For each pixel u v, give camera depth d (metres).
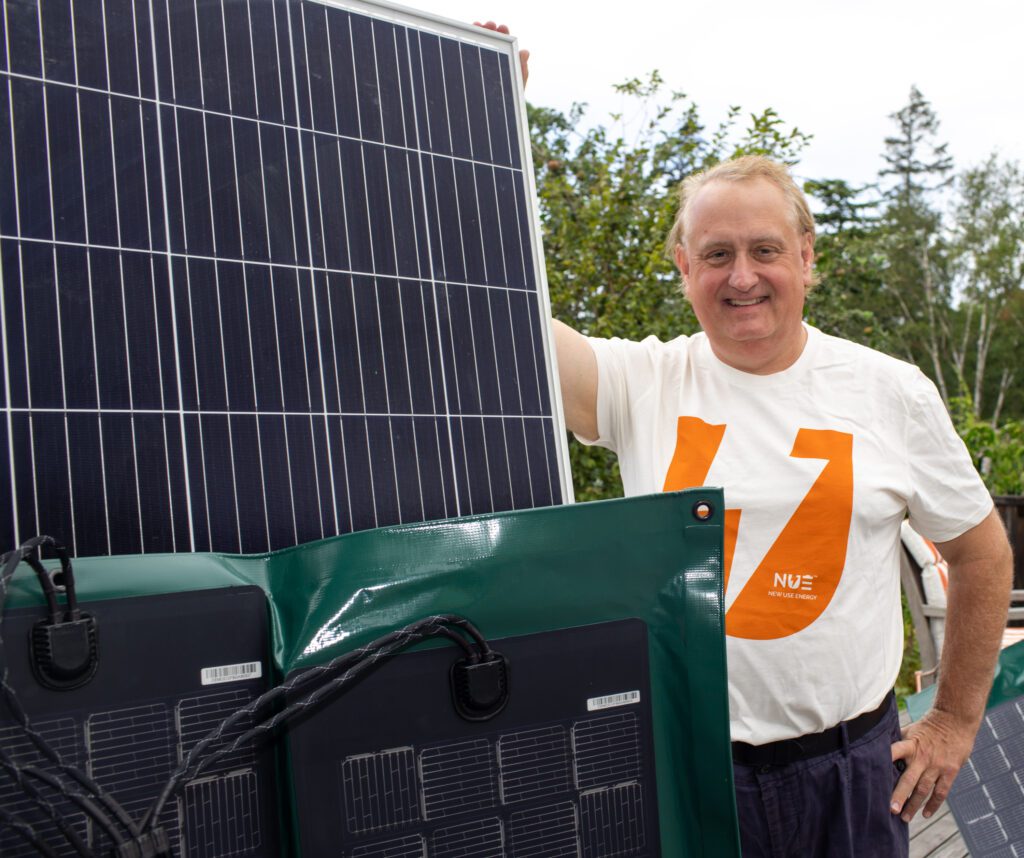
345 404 1.22
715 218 1.85
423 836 0.97
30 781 0.83
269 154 1.24
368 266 1.29
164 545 1.06
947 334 34.72
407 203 1.35
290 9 1.32
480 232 1.42
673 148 7.74
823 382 1.92
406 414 1.27
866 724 1.85
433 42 1.47
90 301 1.06
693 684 1.10
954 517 1.91
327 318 1.23
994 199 35.75
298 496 1.15
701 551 1.11
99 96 1.12
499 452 1.34
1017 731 2.14
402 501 1.23
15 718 0.79
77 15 1.13
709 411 1.95
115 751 0.87
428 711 0.99
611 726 1.06
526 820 1.02
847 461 1.83
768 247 1.83
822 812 1.82
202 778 0.91
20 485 0.98
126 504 1.04
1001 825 2.00
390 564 1.01
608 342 2.10
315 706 0.94
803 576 1.81
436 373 1.31
